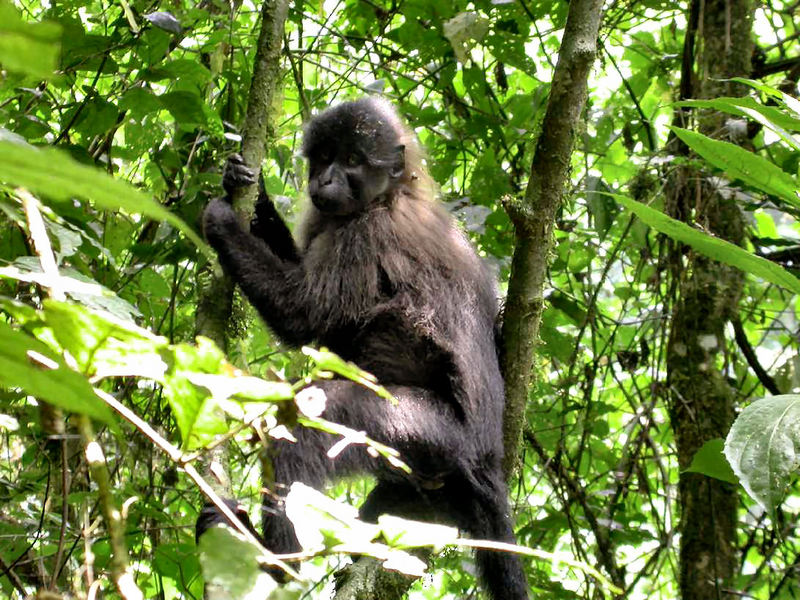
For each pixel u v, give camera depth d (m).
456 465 5.43
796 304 9.71
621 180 8.76
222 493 4.14
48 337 2.01
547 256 5.23
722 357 8.04
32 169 1.08
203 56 7.17
